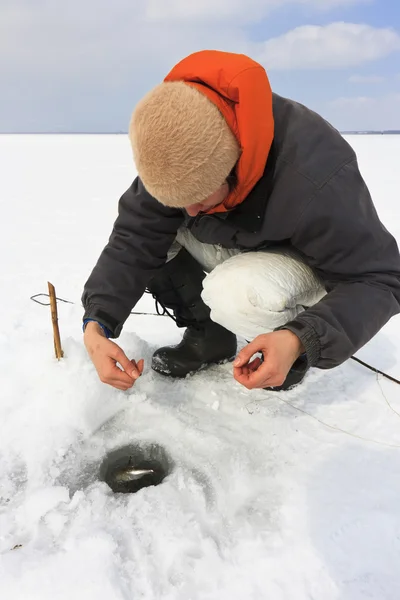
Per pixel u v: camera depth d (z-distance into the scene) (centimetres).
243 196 108
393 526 111
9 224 446
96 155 1522
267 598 96
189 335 167
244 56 95
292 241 117
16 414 140
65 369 151
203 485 124
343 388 164
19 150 1770
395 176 812
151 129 89
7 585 95
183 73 98
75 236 399
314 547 106
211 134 88
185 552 105
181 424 144
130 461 139
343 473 126
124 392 155
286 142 106
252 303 125
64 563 99
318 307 109
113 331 138
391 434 141
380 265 110
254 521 113
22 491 122
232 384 163
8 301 239
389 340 199
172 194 93
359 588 98
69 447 136
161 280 159
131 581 98
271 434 140
